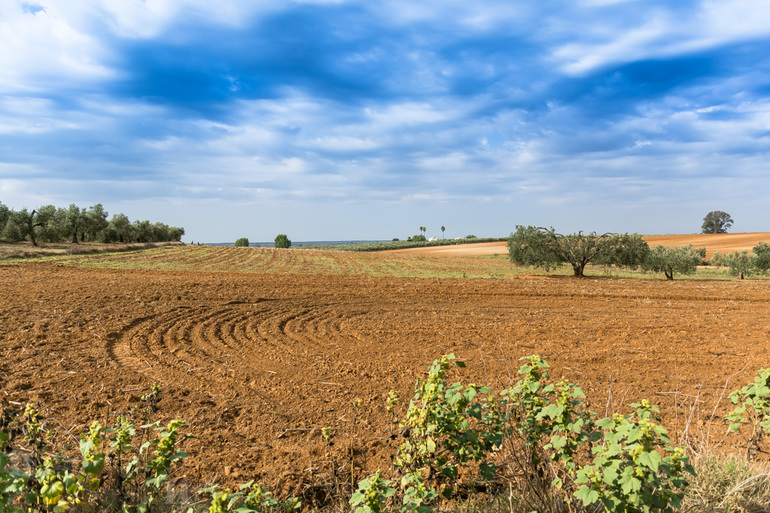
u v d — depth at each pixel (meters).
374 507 2.56
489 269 30.48
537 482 3.35
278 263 30.28
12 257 25.14
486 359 7.73
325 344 8.65
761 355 7.97
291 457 4.46
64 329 9.02
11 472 2.46
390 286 16.81
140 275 18.59
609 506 2.52
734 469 3.80
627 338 9.28
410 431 3.72
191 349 8.10
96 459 2.66
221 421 5.24
